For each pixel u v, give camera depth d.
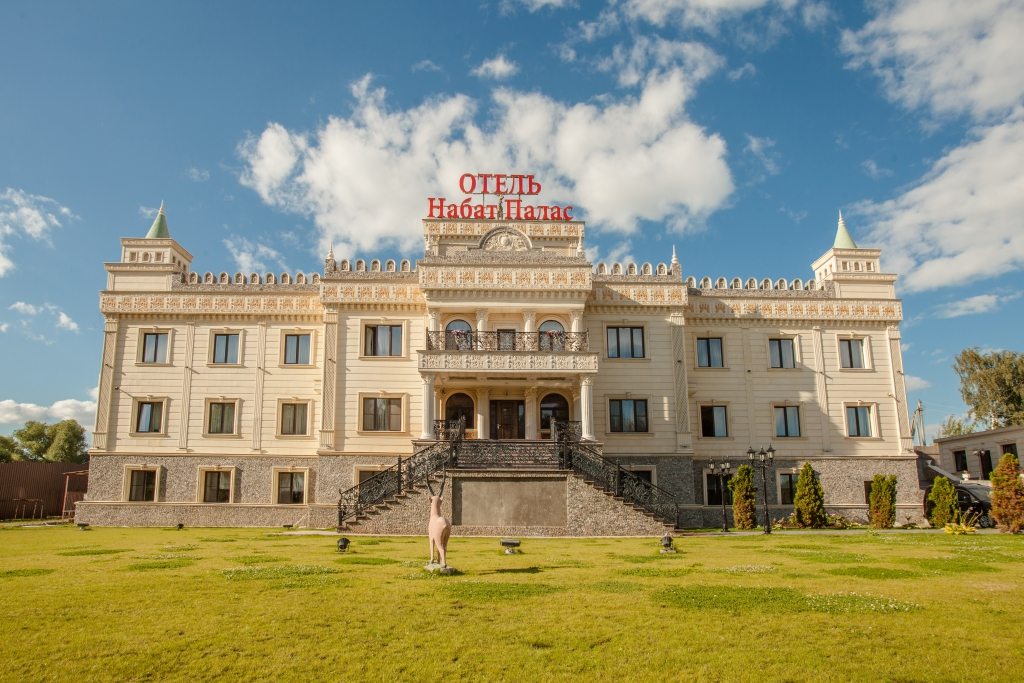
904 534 25.55
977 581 13.27
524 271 32.72
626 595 11.73
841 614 10.40
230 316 35.41
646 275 35.94
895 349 36.88
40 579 13.06
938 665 8.23
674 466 33.50
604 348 34.38
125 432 34.34
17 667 8.02
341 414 33.16
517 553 18.34
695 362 36.09
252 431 34.47
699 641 9.09
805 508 30.84
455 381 32.09
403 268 35.34
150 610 10.51
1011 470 26.08
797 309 36.81
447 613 10.41
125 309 35.16
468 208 37.94
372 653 8.59
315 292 35.50
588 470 27.75
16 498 40.34
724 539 23.48
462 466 27.05
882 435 36.00
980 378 63.22
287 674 7.90
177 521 33.56
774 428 35.72
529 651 8.70
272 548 19.41
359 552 18.39
